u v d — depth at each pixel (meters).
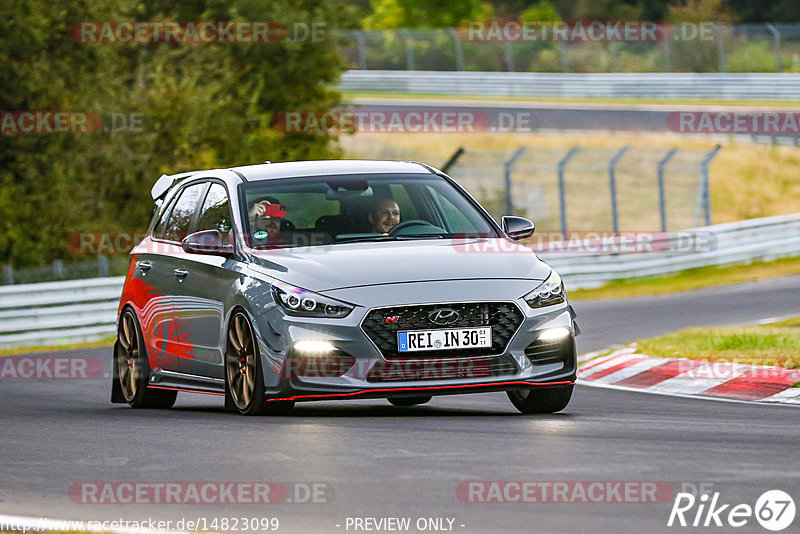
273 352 27.83
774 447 23.02
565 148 139.38
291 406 28.92
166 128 108.38
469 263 28.84
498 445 23.27
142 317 34.75
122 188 106.88
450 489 19.06
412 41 181.88
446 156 140.00
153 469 21.48
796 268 94.62
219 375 30.53
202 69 117.81
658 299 76.94
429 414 30.02
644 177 131.50
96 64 106.56
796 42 169.62
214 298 30.52
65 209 101.25
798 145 138.62
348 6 130.62
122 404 37.75
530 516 17.28
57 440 26.00
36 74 100.56
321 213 31.05
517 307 27.98
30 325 71.00
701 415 29.80
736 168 133.12
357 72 177.50
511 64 179.75
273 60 125.25
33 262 100.00
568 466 20.81
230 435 25.28
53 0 103.62
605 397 36.41
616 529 16.50
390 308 27.38
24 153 101.19
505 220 31.98
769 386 36.88
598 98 165.38
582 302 77.25
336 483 19.72
